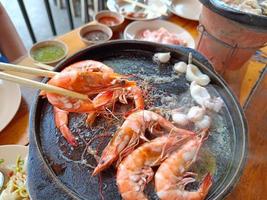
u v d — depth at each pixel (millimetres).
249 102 431
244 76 471
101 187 264
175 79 361
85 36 505
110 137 299
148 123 300
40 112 307
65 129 290
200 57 372
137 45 380
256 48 386
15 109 389
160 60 374
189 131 301
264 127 421
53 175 252
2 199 329
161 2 604
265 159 387
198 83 353
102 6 814
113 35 539
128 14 567
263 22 297
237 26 337
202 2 332
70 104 276
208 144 303
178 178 273
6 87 406
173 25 555
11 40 600
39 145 274
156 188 265
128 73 361
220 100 331
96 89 287
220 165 288
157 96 341
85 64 326
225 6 313
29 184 258
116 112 320
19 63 451
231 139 308
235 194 350
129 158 274
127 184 259
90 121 305
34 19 1028
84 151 285
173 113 321
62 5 1084
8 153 357
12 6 1070
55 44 472
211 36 392
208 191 269
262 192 355
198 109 314
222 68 426
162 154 284
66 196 248
